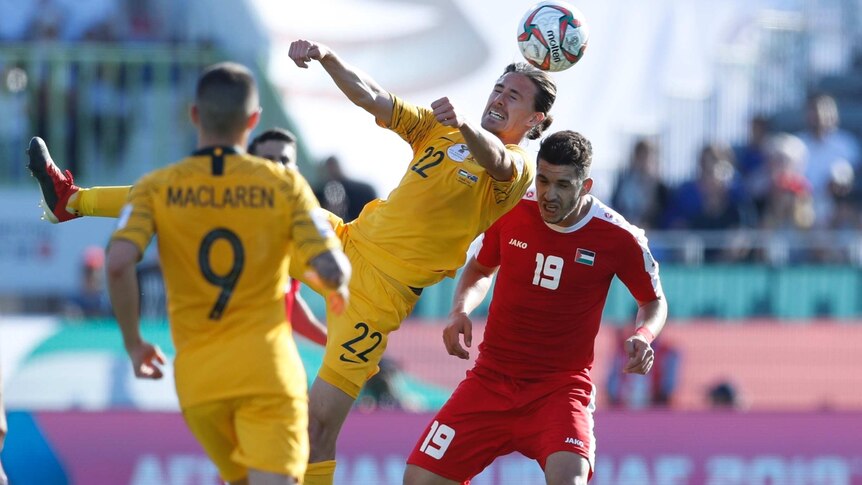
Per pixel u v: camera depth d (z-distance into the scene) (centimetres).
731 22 4509
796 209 4200
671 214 4116
